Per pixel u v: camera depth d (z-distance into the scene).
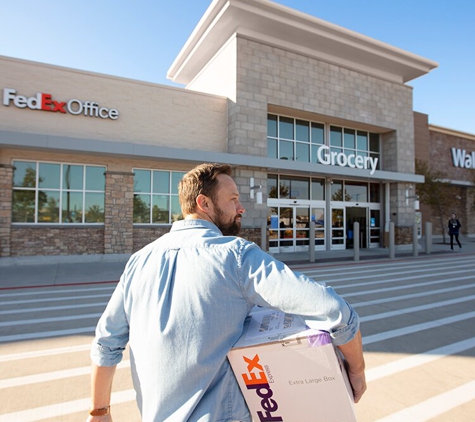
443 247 19.42
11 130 11.37
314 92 16.36
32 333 5.13
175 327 1.19
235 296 1.21
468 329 5.19
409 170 19.31
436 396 3.25
